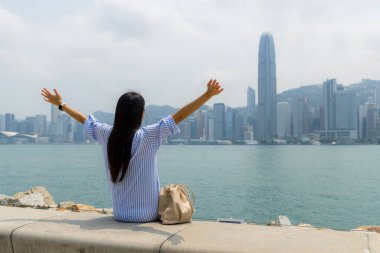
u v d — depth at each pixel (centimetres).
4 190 3709
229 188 3928
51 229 373
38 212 459
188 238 341
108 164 409
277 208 2720
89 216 438
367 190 3922
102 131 423
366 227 787
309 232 366
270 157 12181
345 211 2638
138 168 400
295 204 2931
